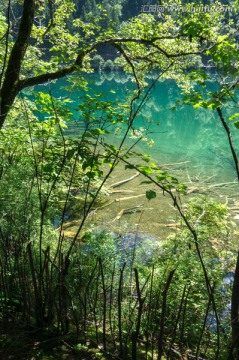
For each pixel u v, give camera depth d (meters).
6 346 3.02
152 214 10.70
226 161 16.70
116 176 13.77
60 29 7.69
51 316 3.39
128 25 6.83
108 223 9.69
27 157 5.39
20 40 5.01
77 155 3.26
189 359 3.42
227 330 4.00
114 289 4.06
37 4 6.94
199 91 3.82
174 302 3.94
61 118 4.25
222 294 4.30
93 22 7.27
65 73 5.55
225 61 3.46
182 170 15.40
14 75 5.06
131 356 3.12
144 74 7.34
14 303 3.55
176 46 6.27
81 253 4.51
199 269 4.36
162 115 28.89
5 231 4.11
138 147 18.56
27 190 4.91
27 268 3.88
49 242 5.22
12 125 5.50
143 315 3.72
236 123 3.52
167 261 4.72
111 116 3.57
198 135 22.75
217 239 6.23
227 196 12.40
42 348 3.03
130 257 5.11
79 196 10.26
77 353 3.02
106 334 3.44
